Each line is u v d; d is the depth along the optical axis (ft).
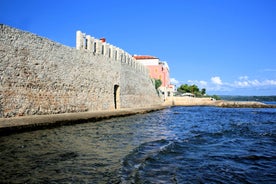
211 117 101.55
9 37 48.14
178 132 51.52
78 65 72.79
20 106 50.39
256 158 29.84
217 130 57.82
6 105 46.96
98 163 23.63
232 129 60.75
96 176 19.89
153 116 91.86
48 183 18.12
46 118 46.96
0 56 45.93
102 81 87.30
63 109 65.10
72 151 28.12
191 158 28.19
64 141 33.58
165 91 218.59
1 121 39.09
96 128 49.11
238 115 118.11
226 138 45.70
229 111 151.43
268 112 150.92
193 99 228.02
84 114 62.23
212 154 31.01
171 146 34.09
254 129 62.39
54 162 23.39
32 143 31.04
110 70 93.81
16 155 25.18
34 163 22.77
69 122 50.21
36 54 55.47
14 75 49.06
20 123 37.81
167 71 249.55
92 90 80.33
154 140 38.73
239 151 33.73
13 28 49.19
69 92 67.97
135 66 124.26
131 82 116.98
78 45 73.77
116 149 30.27
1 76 46.03
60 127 46.55
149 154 28.48
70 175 19.97
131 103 116.67
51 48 60.85
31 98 53.57
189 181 20.15
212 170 23.71
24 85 51.65
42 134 37.96
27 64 52.65
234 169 24.50
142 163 24.34
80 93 73.41
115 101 102.27
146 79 146.92
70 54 69.00
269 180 21.52
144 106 138.41
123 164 23.52
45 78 58.29
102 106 86.63
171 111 134.10
